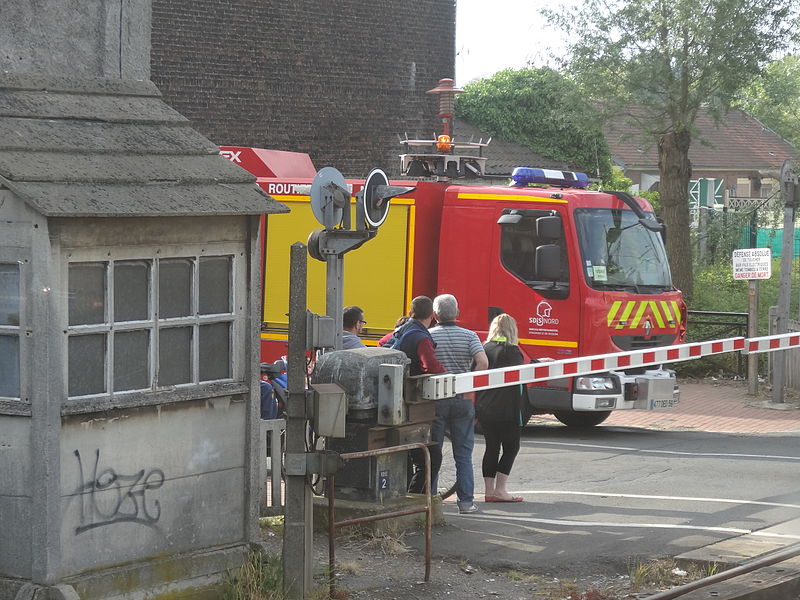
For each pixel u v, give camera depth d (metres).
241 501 7.96
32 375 6.80
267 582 7.85
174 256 7.47
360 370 9.54
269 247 18.00
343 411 7.75
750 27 24.53
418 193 17.16
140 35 8.51
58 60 8.00
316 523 10.07
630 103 25.62
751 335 20.75
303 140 29.89
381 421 9.15
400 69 31.61
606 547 9.91
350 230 11.13
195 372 7.63
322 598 8.20
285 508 7.90
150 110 8.07
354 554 9.53
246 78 28.88
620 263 16.95
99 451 7.07
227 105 28.58
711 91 25.17
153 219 7.30
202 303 7.70
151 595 7.32
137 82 8.16
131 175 7.30
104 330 7.08
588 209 16.80
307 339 7.80
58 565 6.87
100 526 7.10
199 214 7.40
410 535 10.15
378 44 31.16
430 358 10.77
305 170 19.77
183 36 27.94
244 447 7.95
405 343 10.87
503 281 16.84
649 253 17.39
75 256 6.89
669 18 25.05
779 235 37.94
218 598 7.70
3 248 6.82
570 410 17.03
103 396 7.09
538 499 12.37
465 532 10.45
